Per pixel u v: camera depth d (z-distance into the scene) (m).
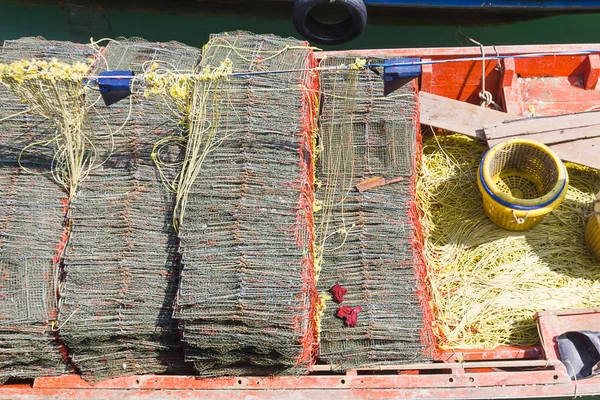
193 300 5.09
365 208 6.16
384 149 6.40
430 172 7.12
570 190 6.87
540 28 9.70
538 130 6.72
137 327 5.34
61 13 9.91
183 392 5.50
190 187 5.51
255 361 5.35
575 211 6.73
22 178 5.70
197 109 5.61
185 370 5.73
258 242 5.28
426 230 6.73
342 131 6.48
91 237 5.50
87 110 5.86
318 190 6.30
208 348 5.24
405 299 5.80
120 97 4.95
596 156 6.60
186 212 5.43
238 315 5.07
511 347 5.96
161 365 5.68
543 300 6.30
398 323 5.69
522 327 6.18
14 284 5.36
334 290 5.83
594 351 5.52
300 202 5.50
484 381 5.42
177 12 9.99
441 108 7.03
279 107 5.86
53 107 5.35
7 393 5.57
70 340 5.32
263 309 5.08
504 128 6.77
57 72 4.88
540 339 5.78
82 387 5.57
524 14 9.55
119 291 5.34
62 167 5.73
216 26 10.03
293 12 7.32
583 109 7.33
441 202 6.97
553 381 5.39
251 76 5.93
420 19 9.73
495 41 9.66
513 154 6.66
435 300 6.33
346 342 5.69
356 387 5.45
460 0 9.18
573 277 6.44
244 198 5.45
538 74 7.48
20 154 5.75
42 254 5.43
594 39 9.56
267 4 9.70
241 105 5.82
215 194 5.47
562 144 6.68
